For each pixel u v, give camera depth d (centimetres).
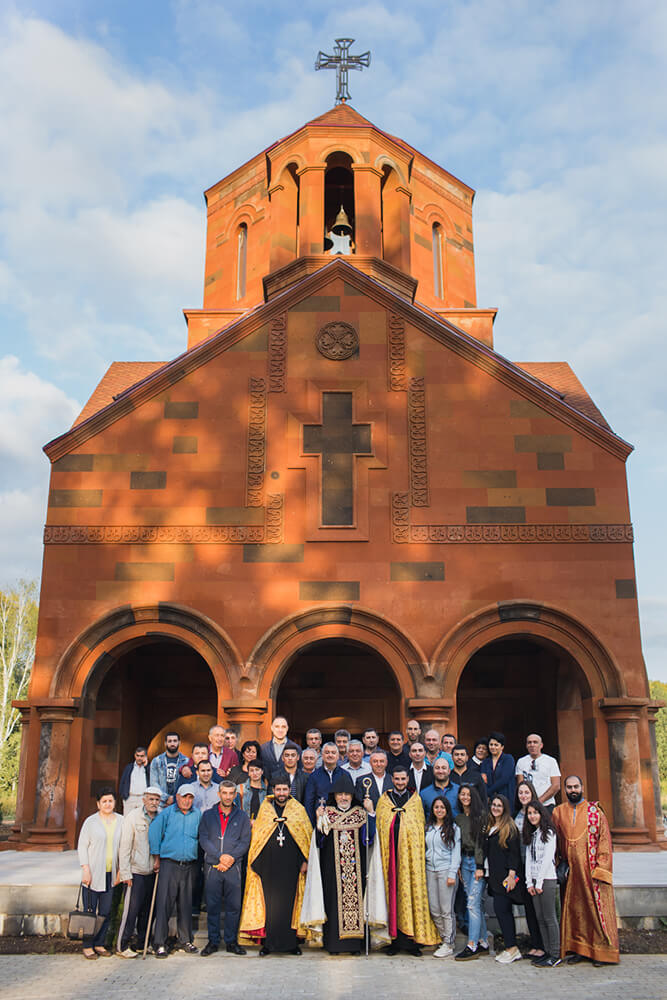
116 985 776
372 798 949
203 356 1602
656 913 983
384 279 1875
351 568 1487
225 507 1523
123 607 1462
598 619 1468
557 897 932
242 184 2355
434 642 1453
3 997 739
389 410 1572
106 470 1545
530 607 1467
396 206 2025
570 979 800
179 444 1558
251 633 1459
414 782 982
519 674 1820
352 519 1514
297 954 893
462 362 1598
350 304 1631
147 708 1808
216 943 902
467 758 995
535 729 1798
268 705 1417
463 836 908
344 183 2230
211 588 1482
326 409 1573
